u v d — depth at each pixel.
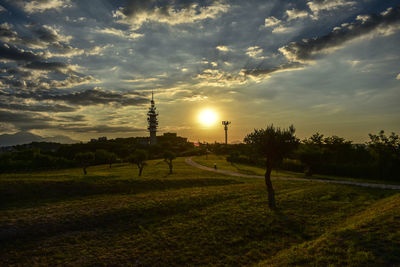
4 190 28.91
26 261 13.32
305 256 11.26
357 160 60.50
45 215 19.84
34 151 114.50
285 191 31.42
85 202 25.16
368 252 10.43
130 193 33.22
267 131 25.17
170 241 15.54
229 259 13.17
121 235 16.89
